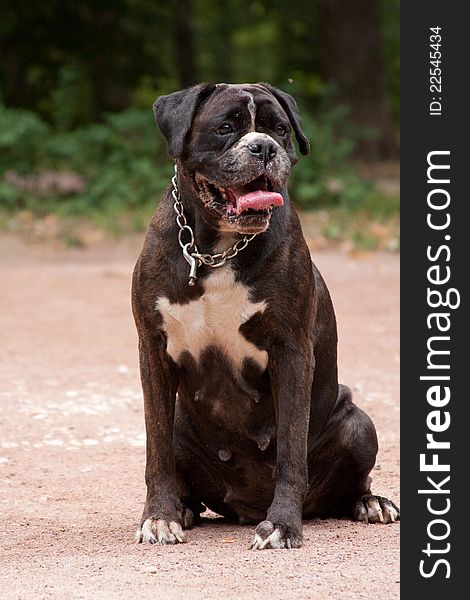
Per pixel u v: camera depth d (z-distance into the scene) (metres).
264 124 5.53
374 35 27.78
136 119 21.38
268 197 5.28
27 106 27.72
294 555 5.16
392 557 5.12
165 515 5.59
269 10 33.28
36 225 19.11
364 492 6.14
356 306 12.99
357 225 19.05
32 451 7.64
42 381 9.49
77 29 27.30
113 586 4.68
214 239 5.50
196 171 5.51
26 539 5.69
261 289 5.46
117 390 9.30
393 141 28.03
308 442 5.95
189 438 5.98
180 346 5.62
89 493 6.72
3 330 11.61
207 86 5.59
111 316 12.48
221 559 5.11
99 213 19.91
